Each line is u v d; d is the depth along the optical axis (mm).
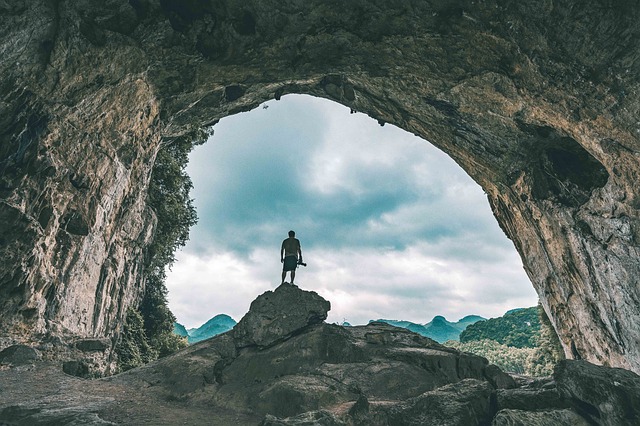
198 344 9516
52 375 8266
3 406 6242
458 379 7590
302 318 9016
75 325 13727
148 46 13164
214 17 13109
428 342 9289
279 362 7992
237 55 15000
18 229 10398
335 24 13516
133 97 14680
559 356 26344
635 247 11719
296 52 15062
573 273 15250
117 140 14828
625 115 10367
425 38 13133
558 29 10109
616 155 11273
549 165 14648
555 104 12039
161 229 23969
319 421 5102
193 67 15188
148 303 24469
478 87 13969
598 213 12922
